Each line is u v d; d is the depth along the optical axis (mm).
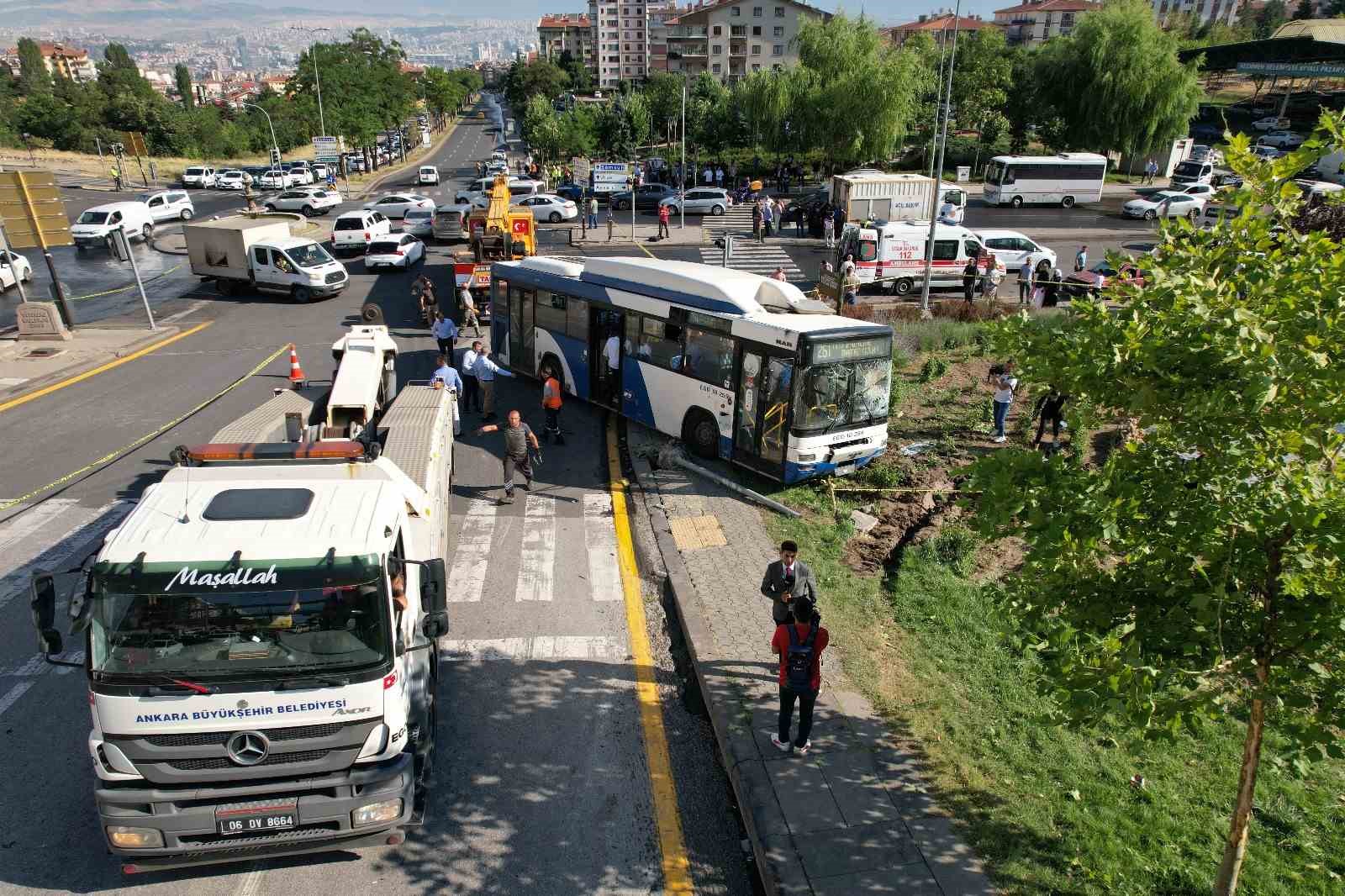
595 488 13516
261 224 28344
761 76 56562
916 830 6355
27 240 22016
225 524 5852
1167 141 54438
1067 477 4902
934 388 17172
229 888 6102
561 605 10062
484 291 25219
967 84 63344
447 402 13078
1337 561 4254
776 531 11680
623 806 6988
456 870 6320
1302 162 4668
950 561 10664
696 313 14047
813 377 12344
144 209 41375
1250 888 5801
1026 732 7504
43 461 14070
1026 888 5848
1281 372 4086
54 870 6227
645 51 167125
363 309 21500
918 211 36656
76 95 85562
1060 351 5004
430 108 138500
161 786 5582
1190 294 4457
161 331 23328
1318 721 4457
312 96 73812
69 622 9383
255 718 5520
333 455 7066
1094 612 4934
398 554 6348
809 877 5918
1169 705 4547
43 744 7516
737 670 8484
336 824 5793
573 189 50125
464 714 8062
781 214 42375
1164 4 172500
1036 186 46906
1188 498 4664
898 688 8148
